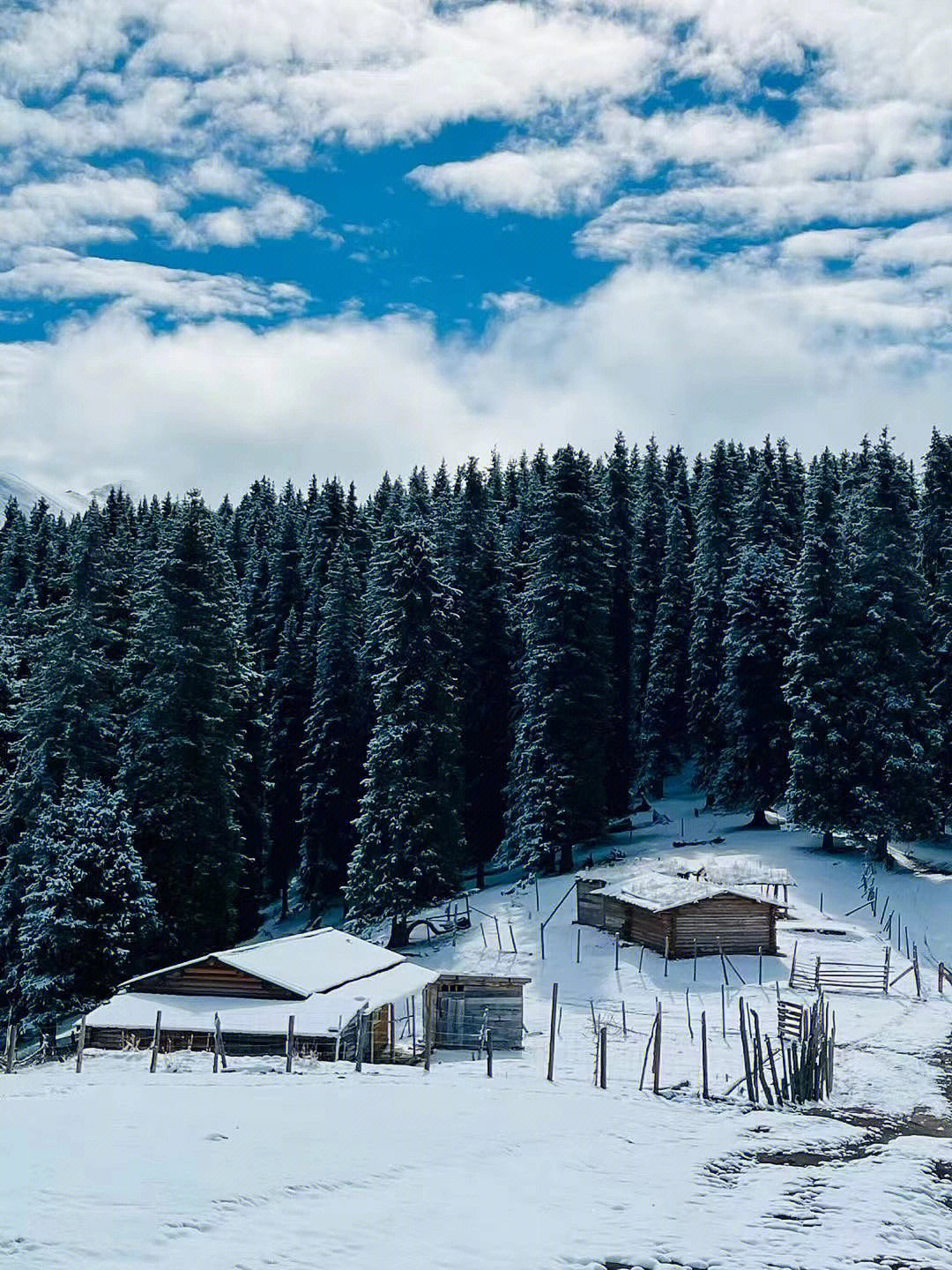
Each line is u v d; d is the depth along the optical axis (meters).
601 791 55.78
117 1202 13.99
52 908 38.12
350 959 36.38
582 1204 16.45
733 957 42.66
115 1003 32.06
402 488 101.25
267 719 61.56
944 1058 30.12
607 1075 28.22
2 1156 15.73
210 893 45.03
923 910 45.69
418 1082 25.09
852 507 61.03
